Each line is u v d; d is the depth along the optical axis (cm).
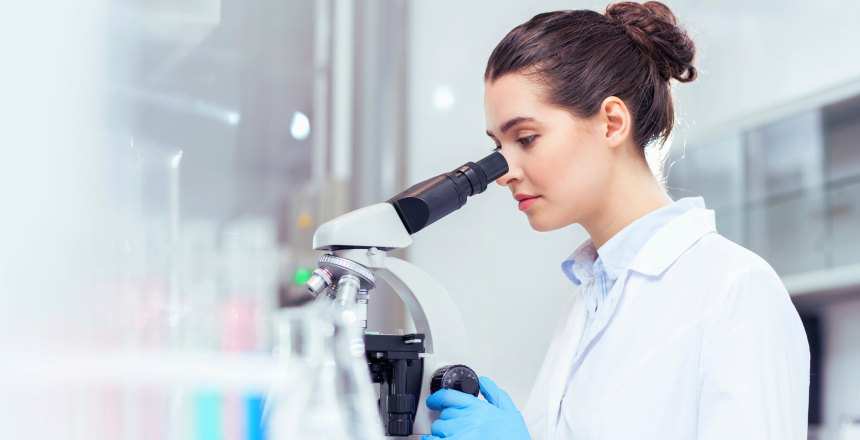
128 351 130
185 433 110
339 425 71
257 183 168
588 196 100
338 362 76
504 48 102
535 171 98
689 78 113
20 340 122
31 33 135
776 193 223
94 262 134
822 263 209
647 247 102
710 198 226
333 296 85
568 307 126
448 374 92
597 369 100
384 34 183
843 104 194
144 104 155
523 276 189
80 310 129
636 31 107
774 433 80
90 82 143
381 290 175
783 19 205
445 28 190
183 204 159
